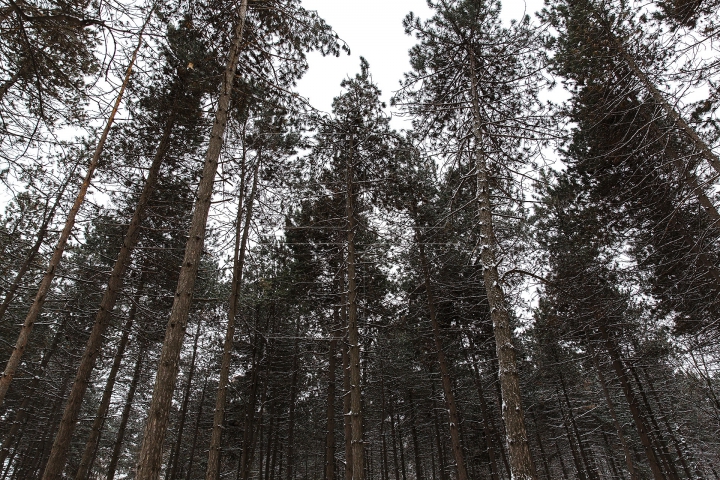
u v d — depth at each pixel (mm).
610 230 12859
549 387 22672
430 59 10695
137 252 12492
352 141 13625
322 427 28109
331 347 16766
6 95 6914
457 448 12328
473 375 17672
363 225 13453
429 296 14719
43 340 17297
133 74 8641
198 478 28609
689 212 11148
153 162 11945
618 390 19156
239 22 8477
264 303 17094
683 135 9859
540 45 9531
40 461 21797
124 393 19578
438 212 14258
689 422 20469
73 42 6234
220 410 10148
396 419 28516
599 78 9797
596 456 28266
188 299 5930
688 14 8062
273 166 13398
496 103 10508
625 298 13344
